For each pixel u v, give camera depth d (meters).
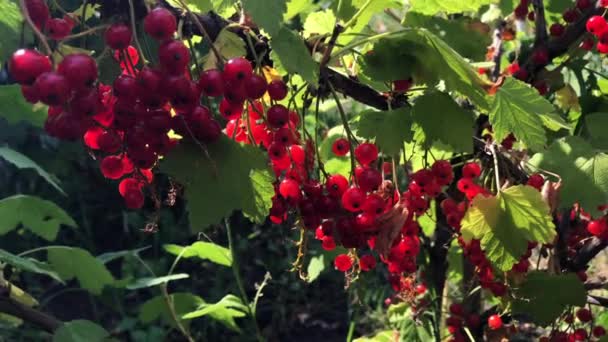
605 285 0.35
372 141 0.26
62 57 0.19
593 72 0.36
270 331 0.79
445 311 0.42
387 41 0.23
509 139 0.32
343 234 0.22
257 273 0.86
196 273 0.87
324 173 0.22
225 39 0.20
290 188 0.21
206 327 0.77
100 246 0.91
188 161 0.19
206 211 0.19
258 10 0.18
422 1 0.25
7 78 0.47
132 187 0.21
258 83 0.19
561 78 0.35
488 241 0.26
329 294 0.85
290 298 0.84
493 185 0.28
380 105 0.25
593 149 0.27
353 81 0.24
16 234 0.84
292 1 0.25
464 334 0.40
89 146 0.20
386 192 0.24
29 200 0.36
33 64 0.16
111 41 0.17
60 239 0.88
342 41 0.26
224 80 0.19
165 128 0.18
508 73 0.37
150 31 0.17
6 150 0.35
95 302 0.83
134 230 0.91
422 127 0.23
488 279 0.32
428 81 0.23
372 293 0.76
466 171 0.28
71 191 0.90
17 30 0.18
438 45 0.21
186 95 0.17
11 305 0.30
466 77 0.22
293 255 0.85
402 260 0.26
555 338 0.35
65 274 0.36
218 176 0.19
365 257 0.26
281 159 0.22
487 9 0.43
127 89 0.17
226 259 0.43
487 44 0.33
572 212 0.35
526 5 0.40
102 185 0.92
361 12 0.23
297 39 0.20
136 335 0.73
